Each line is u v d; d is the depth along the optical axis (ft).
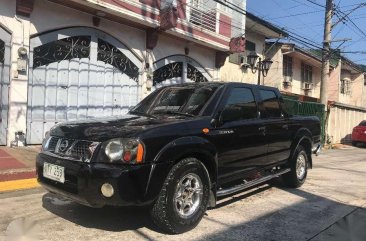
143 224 16.58
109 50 43.55
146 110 19.61
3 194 21.27
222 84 19.34
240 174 19.35
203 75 58.75
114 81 44.34
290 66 89.66
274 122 22.07
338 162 44.29
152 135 14.66
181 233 15.74
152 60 48.62
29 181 23.54
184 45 53.93
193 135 16.11
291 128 23.91
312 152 27.94
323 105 69.92
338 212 20.35
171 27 45.83
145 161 14.28
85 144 14.70
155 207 14.87
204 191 16.37
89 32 41.09
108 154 14.11
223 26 58.59
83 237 14.94
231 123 18.47
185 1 51.47
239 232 16.42
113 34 43.45
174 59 52.65
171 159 14.88
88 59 41.24
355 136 76.59
